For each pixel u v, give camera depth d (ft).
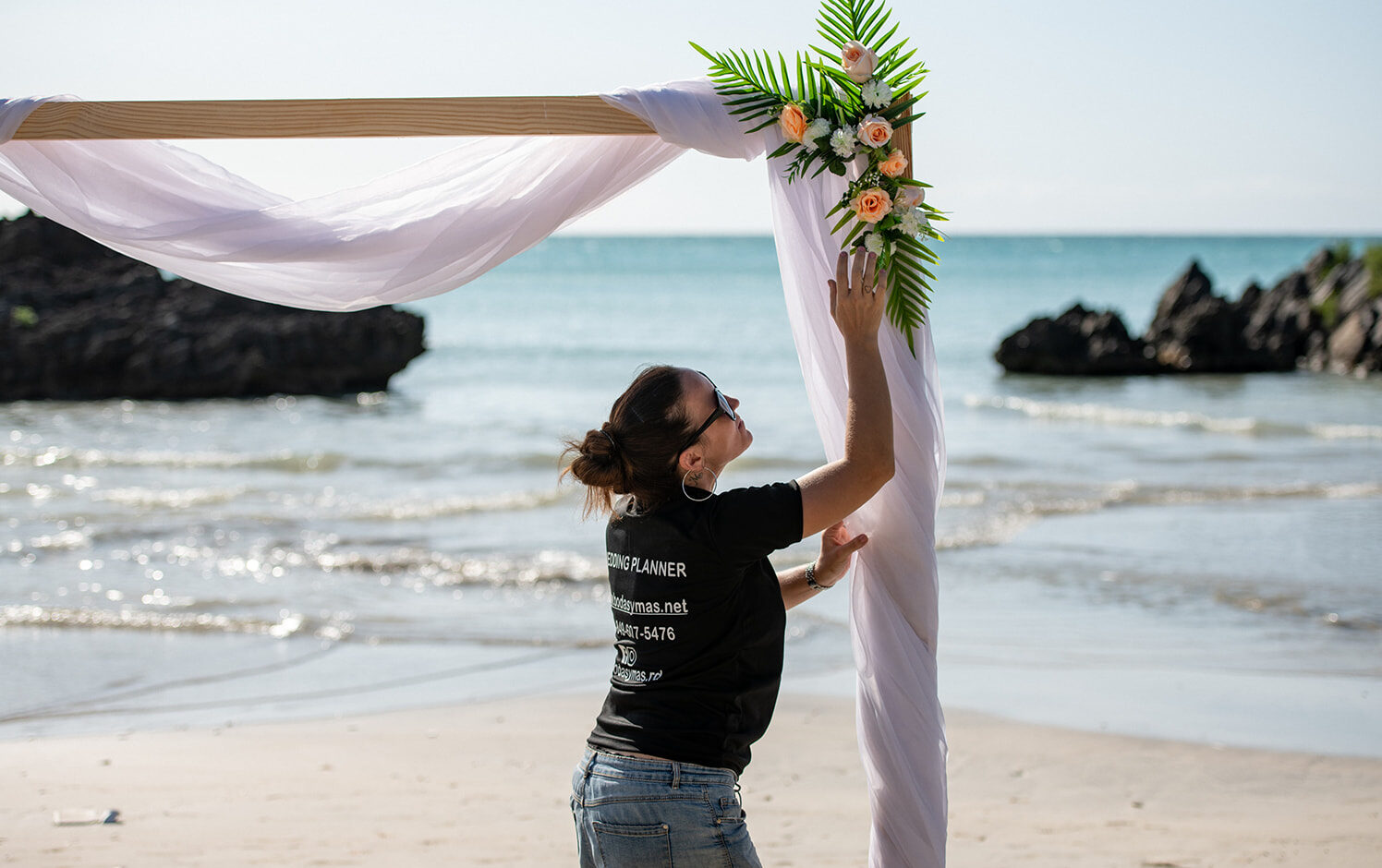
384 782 18.66
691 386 8.17
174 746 20.38
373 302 10.18
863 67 9.21
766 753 20.07
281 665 25.63
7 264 100.78
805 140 9.29
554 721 22.00
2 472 53.31
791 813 17.30
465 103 9.55
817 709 22.48
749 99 9.63
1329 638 26.78
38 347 85.76
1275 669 24.59
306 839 16.06
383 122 9.57
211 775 18.90
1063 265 290.97
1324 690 23.20
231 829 16.42
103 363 86.12
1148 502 44.78
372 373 90.79
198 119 9.57
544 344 122.42
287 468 55.26
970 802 17.79
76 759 19.60
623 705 7.95
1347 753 19.79
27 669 25.04
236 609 30.14
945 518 41.78
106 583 32.86
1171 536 38.19
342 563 35.06
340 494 48.19
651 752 7.65
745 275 249.55
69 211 9.80
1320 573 32.78
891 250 8.98
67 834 16.11
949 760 19.66
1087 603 29.99
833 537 9.53
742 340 124.98
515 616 29.71
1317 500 45.01
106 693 23.58
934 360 9.64
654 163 10.07
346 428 69.87
